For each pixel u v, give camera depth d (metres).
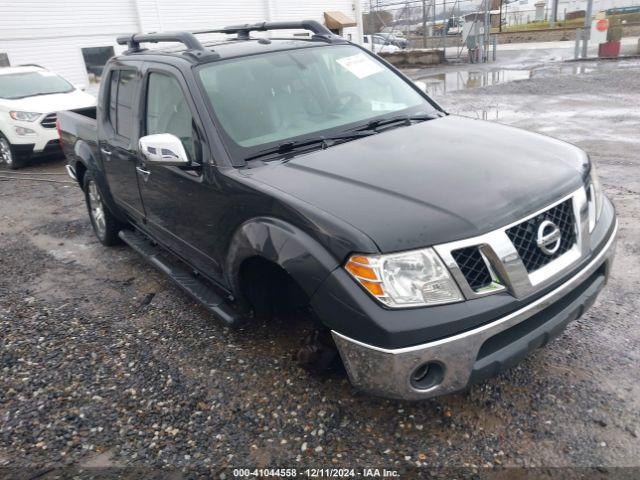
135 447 2.88
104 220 5.56
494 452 2.63
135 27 17.38
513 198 2.58
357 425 2.87
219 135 3.31
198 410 3.10
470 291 2.40
